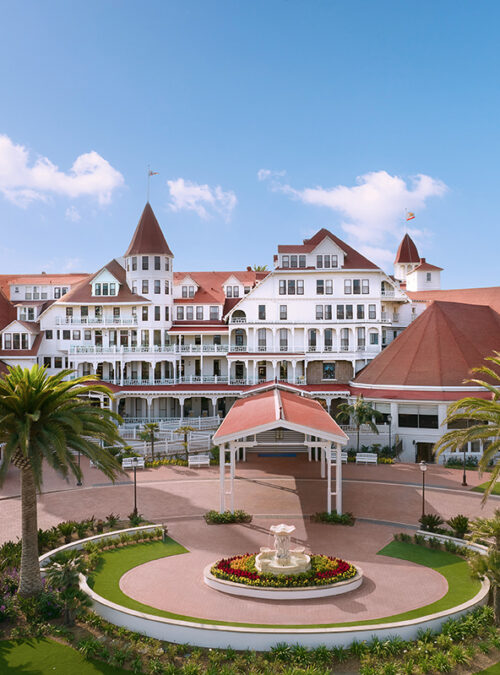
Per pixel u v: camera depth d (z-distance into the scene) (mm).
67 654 18422
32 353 62844
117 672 17422
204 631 18625
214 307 67500
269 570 22906
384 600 21219
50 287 71562
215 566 23641
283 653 17844
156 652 18047
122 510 33438
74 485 39500
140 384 61875
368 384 56938
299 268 64500
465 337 57656
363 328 64125
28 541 21797
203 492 37594
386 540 28172
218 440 30625
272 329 63906
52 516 32219
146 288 64688
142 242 64938
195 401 65250
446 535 28188
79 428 21875
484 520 22812
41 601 20938
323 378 64375
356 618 19703
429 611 20266
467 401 29328
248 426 30891
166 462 46375
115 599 21234
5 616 20422
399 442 51625
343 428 52000
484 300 69312
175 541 28062
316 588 21422
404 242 104125
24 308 67375
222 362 66125
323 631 18328
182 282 69062
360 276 64375
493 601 21016
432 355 55562
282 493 37250
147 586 22531
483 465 26969
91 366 65375
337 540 28094
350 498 36094
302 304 64438
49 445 22125
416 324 59969
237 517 31188
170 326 65875
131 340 65000
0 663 17828
